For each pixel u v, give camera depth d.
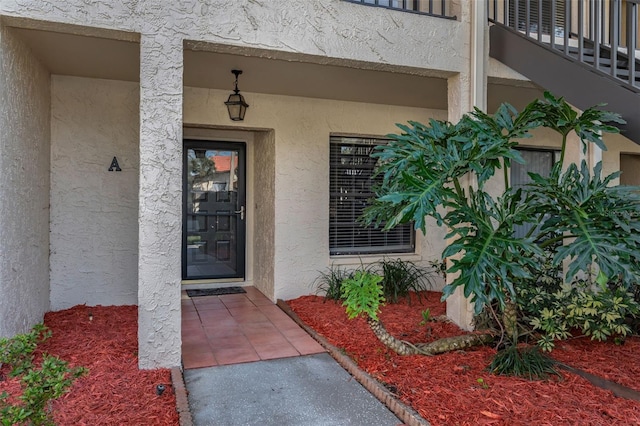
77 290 4.64
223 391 2.91
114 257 4.78
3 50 2.99
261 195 5.82
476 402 2.65
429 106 5.88
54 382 1.97
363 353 3.51
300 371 3.25
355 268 5.66
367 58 3.71
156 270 3.11
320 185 5.51
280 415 2.61
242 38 3.32
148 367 3.11
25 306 3.53
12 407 1.89
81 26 2.95
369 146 5.97
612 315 3.38
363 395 2.87
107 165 4.72
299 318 4.55
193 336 4.04
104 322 4.13
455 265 2.77
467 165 3.10
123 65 4.15
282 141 5.32
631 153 7.08
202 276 6.05
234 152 6.11
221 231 6.12
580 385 2.89
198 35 3.20
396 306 4.97
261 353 3.61
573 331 4.04
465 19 4.06
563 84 3.69
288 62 4.06
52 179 4.47
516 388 2.83
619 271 2.46
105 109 4.69
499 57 4.27
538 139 6.48
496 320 3.64
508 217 2.90
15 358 2.38
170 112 3.13
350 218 5.90
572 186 3.04
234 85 4.84
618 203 2.85
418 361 3.31
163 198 3.12
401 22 3.82
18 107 3.35
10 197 3.15
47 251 4.35
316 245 5.50
